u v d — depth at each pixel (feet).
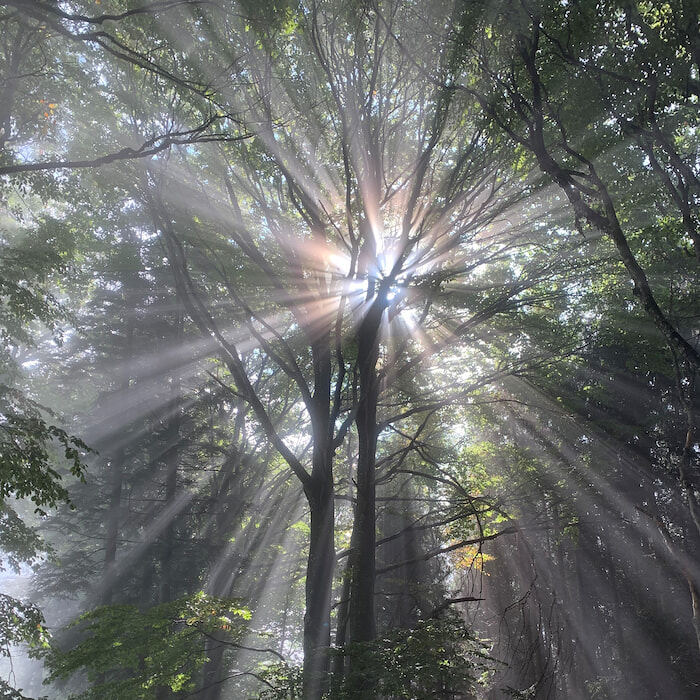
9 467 29.99
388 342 52.37
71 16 24.53
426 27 32.19
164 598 69.10
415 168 39.50
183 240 45.93
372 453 45.62
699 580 47.16
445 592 62.54
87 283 59.11
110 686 31.81
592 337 55.52
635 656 74.18
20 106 38.50
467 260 47.55
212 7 30.27
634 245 44.01
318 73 37.24
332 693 28.14
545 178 39.19
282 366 43.62
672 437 67.82
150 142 27.78
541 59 30.40
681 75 27.09
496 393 61.82
